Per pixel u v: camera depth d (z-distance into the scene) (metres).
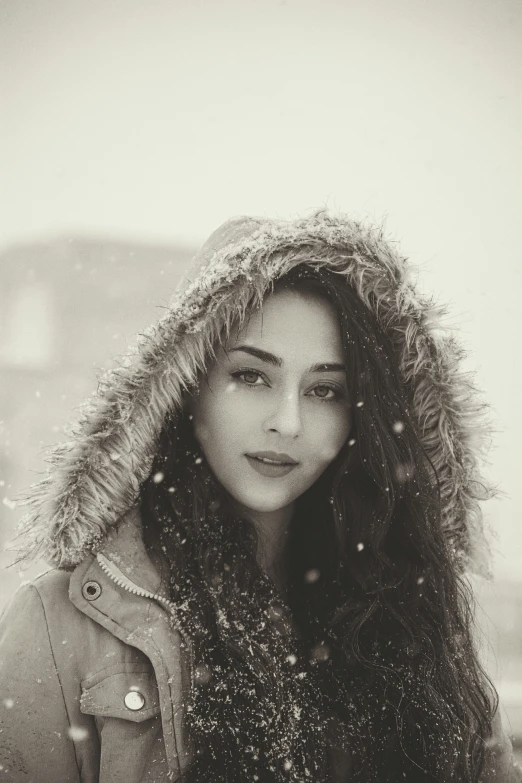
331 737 1.39
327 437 1.47
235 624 1.38
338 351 1.44
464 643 1.62
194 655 1.33
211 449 1.44
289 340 1.40
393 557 1.57
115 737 1.27
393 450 1.48
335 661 1.49
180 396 1.40
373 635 1.53
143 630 1.31
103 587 1.33
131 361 1.37
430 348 1.48
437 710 1.47
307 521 1.63
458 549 1.65
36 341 5.31
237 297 1.36
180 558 1.39
